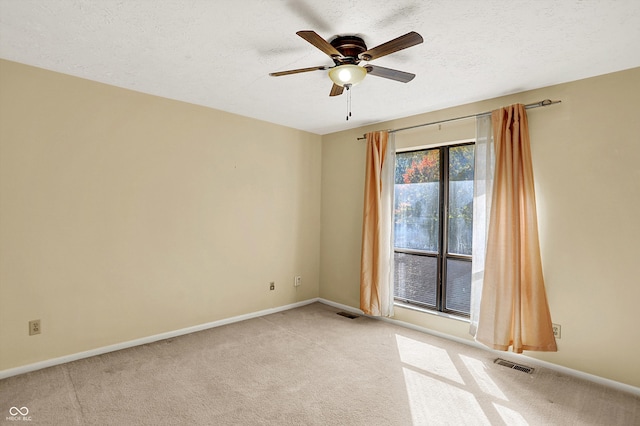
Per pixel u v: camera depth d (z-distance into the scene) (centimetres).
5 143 247
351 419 208
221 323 372
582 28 196
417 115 371
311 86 294
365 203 395
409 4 176
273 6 179
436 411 218
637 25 192
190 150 344
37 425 197
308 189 459
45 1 176
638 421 209
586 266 264
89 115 284
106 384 243
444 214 363
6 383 240
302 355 298
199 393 234
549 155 282
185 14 187
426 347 320
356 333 354
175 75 273
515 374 268
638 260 243
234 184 381
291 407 220
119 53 236
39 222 262
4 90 246
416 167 388
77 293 280
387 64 247
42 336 264
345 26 199
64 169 272
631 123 246
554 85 281
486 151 309
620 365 249
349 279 436
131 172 307
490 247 296
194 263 350
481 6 176
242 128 386
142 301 315
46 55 240
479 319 300
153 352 298
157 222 323
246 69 261
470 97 316
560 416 214
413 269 388
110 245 296
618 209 251
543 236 284
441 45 218
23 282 255
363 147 422
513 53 228
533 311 278
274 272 423
